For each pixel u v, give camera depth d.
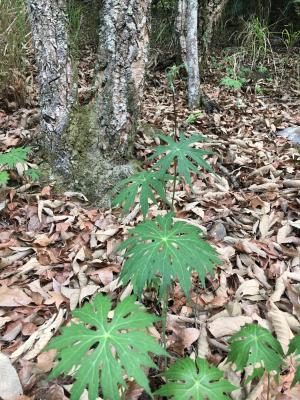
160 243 1.35
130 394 1.59
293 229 2.56
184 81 5.38
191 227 1.46
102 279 2.21
